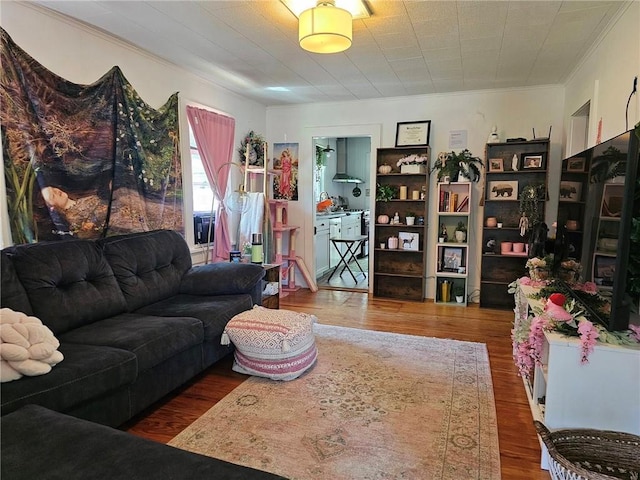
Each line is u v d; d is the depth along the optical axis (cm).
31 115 257
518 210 470
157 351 223
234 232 480
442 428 218
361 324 402
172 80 378
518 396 255
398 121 508
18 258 224
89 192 296
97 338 217
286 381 273
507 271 471
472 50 333
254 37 309
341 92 478
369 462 190
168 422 226
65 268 241
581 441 176
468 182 468
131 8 262
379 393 257
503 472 185
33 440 134
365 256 828
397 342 348
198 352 266
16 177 249
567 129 421
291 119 553
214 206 441
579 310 208
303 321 285
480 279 474
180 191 387
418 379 277
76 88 284
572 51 334
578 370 183
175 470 121
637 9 234
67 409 176
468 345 341
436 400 248
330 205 717
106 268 269
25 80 252
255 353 274
